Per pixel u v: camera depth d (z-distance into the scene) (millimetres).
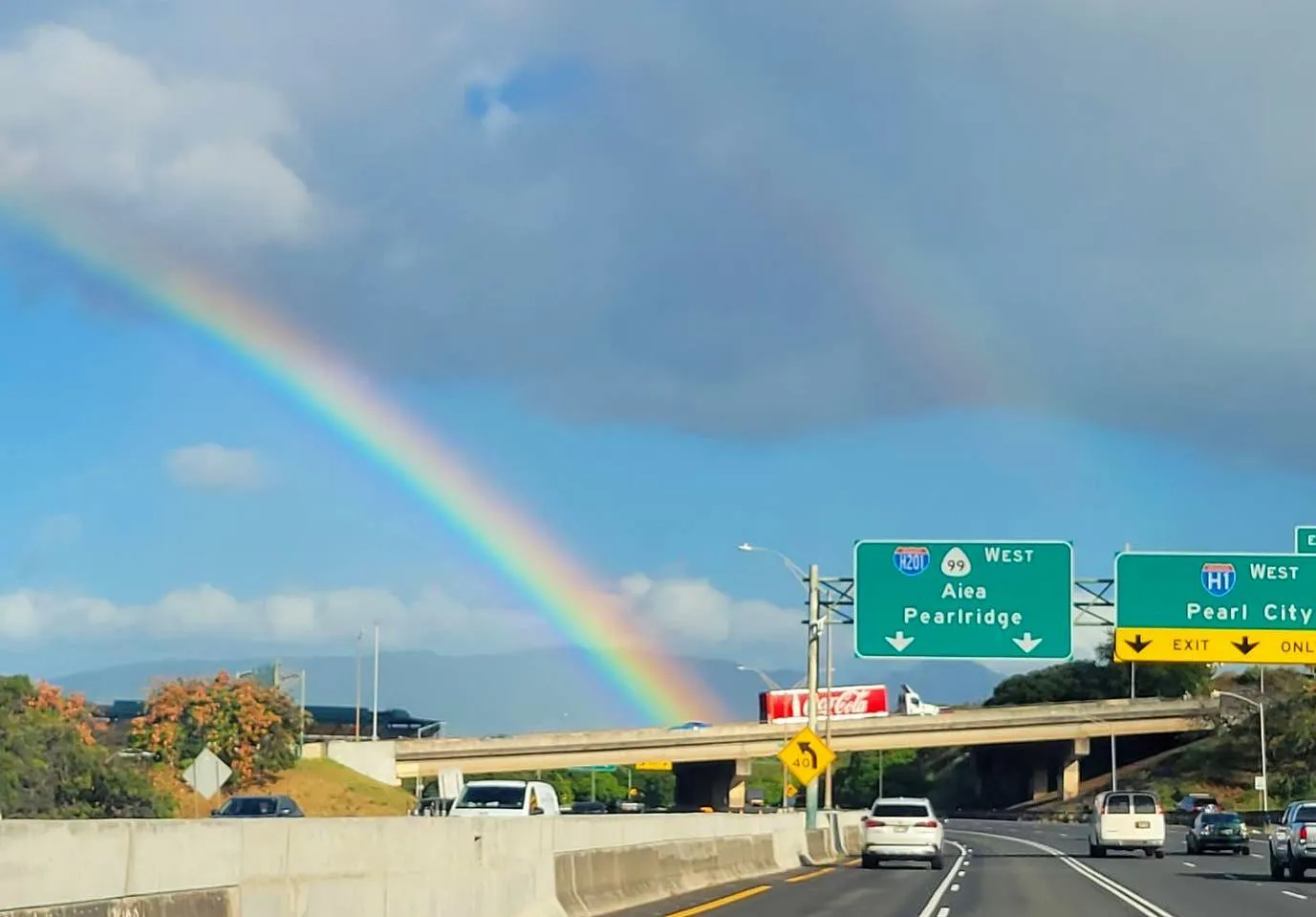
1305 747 120375
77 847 9758
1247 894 32969
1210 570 45000
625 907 26328
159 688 82500
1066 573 45062
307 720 121875
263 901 12531
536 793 40500
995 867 45438
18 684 69250
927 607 45469
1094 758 150625
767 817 44281
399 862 15844
